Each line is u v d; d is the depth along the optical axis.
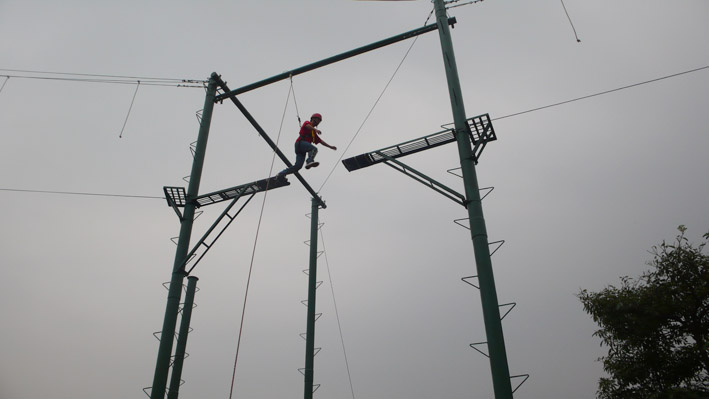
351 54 11.22
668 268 8.45
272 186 11.46
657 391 7.69
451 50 9.24
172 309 9.77
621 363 8.35
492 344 6.52
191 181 11.19
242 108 12.00
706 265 8.09
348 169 9.77
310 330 14.16
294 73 11.65
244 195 11.38
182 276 10.25
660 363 8.01
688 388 7.60
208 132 11.80
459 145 8.28
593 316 8.79
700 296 7.94
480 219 7.51
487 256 7.18
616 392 8.29
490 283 6.93
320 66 11.49
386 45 10.96
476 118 8.20
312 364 13.69
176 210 10.90
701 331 7.86
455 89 8.75
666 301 8.07
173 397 11.62
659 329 8.27
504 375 6.28
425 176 8.49
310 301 14.62
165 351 9.32
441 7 9.88
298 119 11.37
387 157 9.16
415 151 9.20
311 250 15.48
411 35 10.59
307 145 11.09
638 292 8.55
